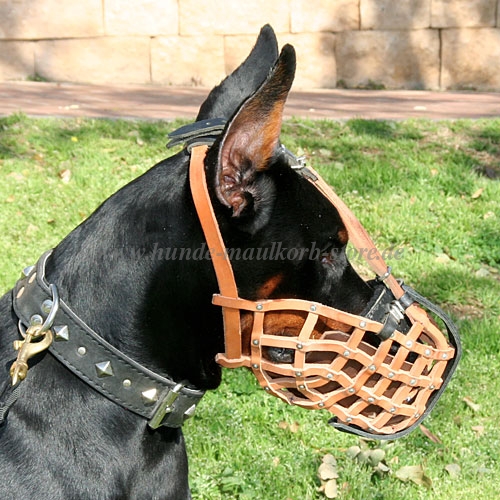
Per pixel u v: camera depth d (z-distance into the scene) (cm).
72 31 1112
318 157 771
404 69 1117
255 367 274
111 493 261
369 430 291
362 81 1122
